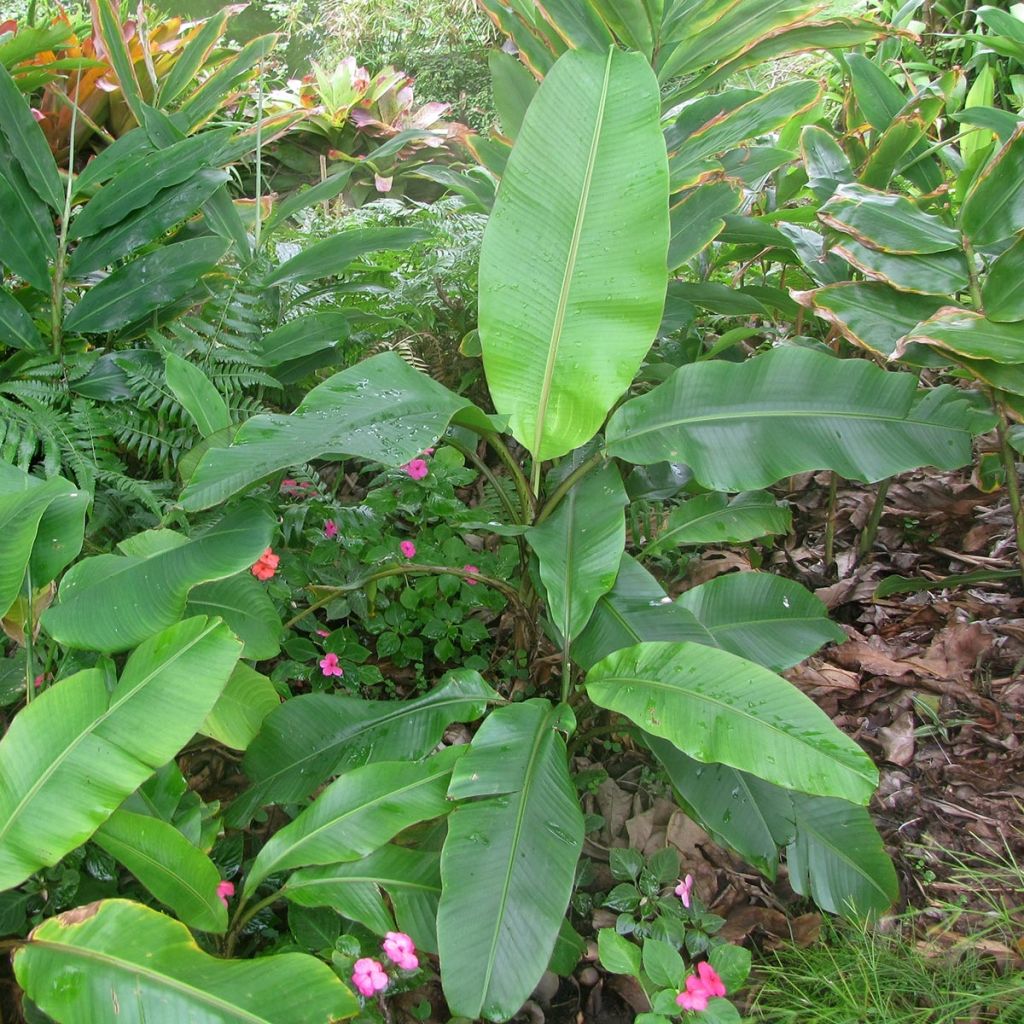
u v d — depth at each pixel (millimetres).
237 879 1947
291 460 1670
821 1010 1740
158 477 2934
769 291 3070
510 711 1863
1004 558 3012
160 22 5918
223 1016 1309
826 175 2951
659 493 2572
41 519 1866
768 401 2137
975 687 2588
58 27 3545
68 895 1662
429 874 1726
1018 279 2203
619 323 2029
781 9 2561
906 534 3215
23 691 2025
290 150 6047
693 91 2896
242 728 1931
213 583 2062
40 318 2955
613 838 2268
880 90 2996
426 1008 1773
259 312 2994
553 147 2025
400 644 2527
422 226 3635
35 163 2793
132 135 3119
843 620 2947
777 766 1623
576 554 2070
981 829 2219
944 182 3117
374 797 1731
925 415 2143
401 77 6293
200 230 3248
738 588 2283
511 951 1507
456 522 2471
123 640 1712
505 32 2777
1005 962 1864
